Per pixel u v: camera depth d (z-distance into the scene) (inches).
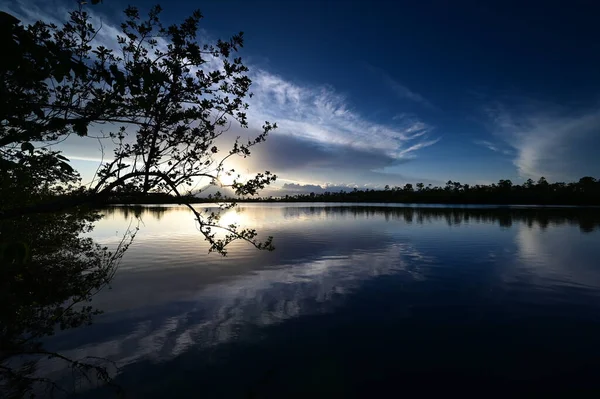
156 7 136.3
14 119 97.6
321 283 559.2
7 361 291.3
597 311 420.2
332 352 318.7
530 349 323.6
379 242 1047.6
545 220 1973.4
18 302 209.5
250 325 382.6
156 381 267.4
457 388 262.5
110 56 125.2
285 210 3993.6
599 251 863.1
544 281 566.6
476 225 1648.6
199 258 776.9
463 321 392.5
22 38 79.8
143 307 437.7
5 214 118.8
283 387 261.3
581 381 269.6
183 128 154.7
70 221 354.9
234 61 163.2
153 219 2126.0
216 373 280.8
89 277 308.7
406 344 335.6
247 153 184.1
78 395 246.4
